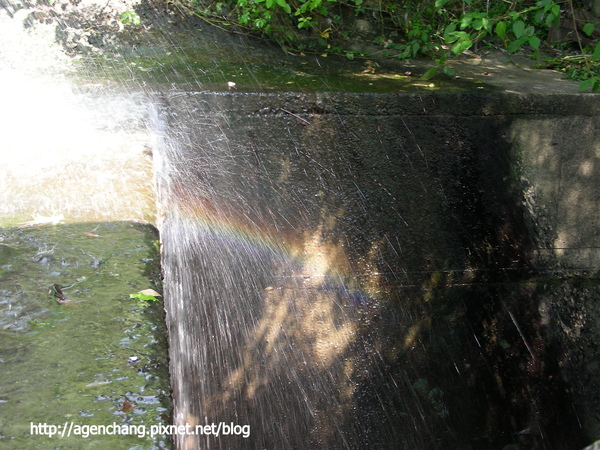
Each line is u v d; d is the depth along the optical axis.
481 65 5.59
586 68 5.22
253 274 3.68
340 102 3.96
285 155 3.91
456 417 3.81
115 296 2.04
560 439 4.01
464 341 4.00
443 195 4.09
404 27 6.03
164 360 1.75
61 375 1.61
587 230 4.39
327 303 3.81
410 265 4.02
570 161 4.32
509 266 4.22
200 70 4.62
